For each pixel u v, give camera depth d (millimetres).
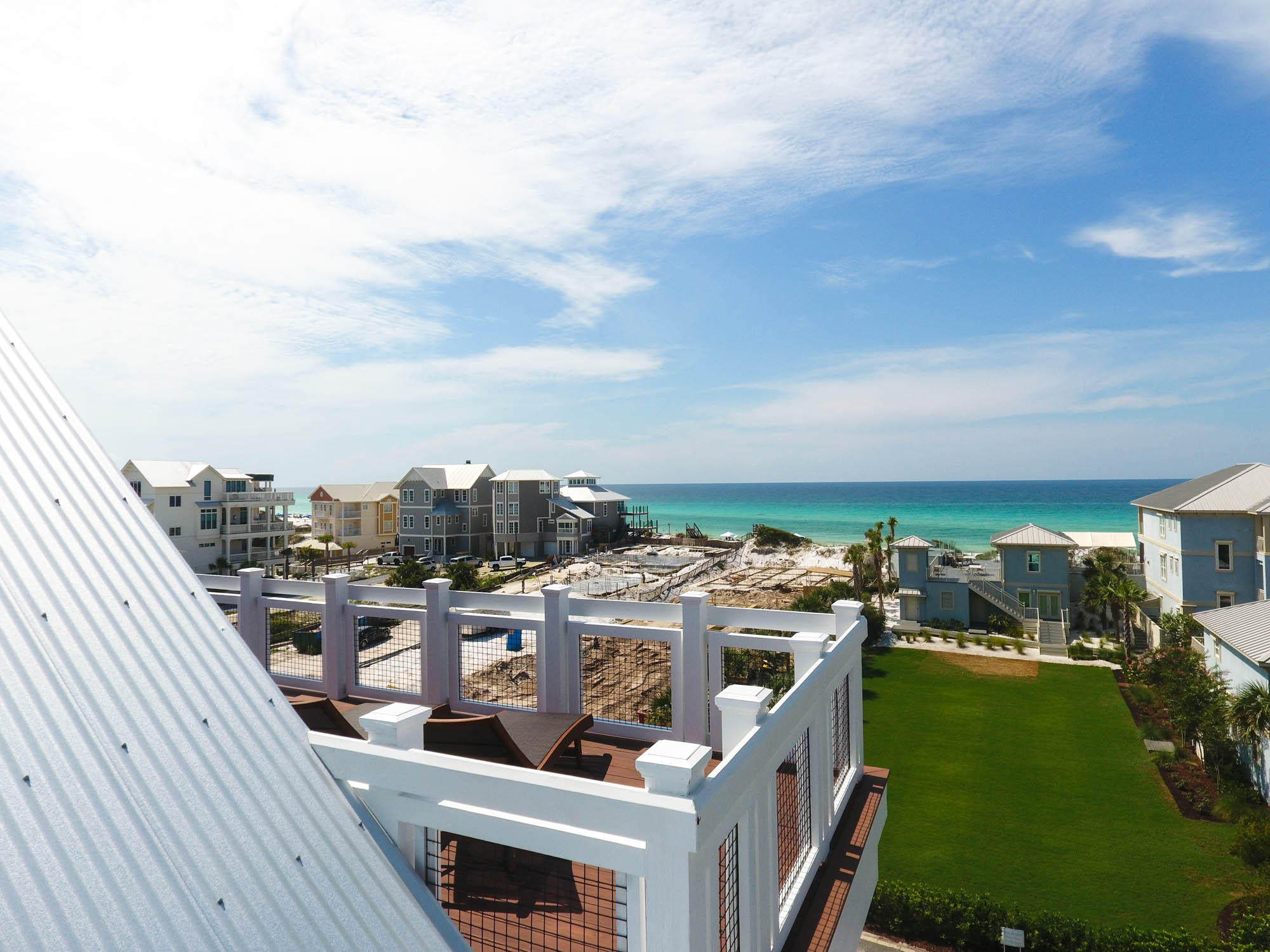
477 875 3521
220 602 7445
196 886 1733
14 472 2926
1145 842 15070
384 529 69750
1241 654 18375
